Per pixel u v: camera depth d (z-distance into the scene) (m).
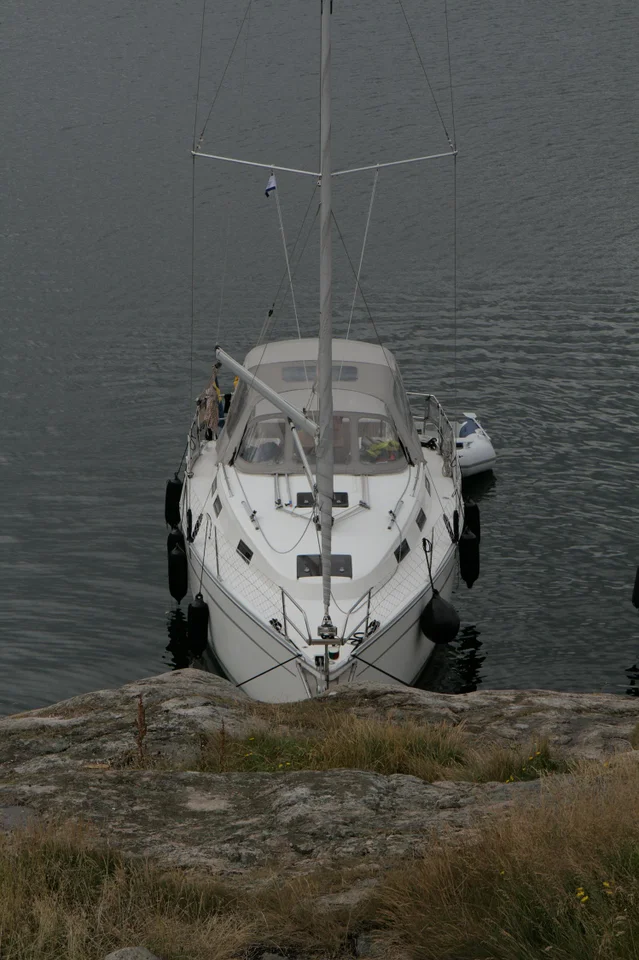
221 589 22.25
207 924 7.66
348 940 7.53
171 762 12.60
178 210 53.50
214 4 87.31
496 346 39.84
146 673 23.27
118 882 8.13
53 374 38.28
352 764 12.56
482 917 7.18
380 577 22.12
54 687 22.67
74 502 30.53
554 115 64.81
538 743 12.48
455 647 23.97
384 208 53.66
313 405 25.25
